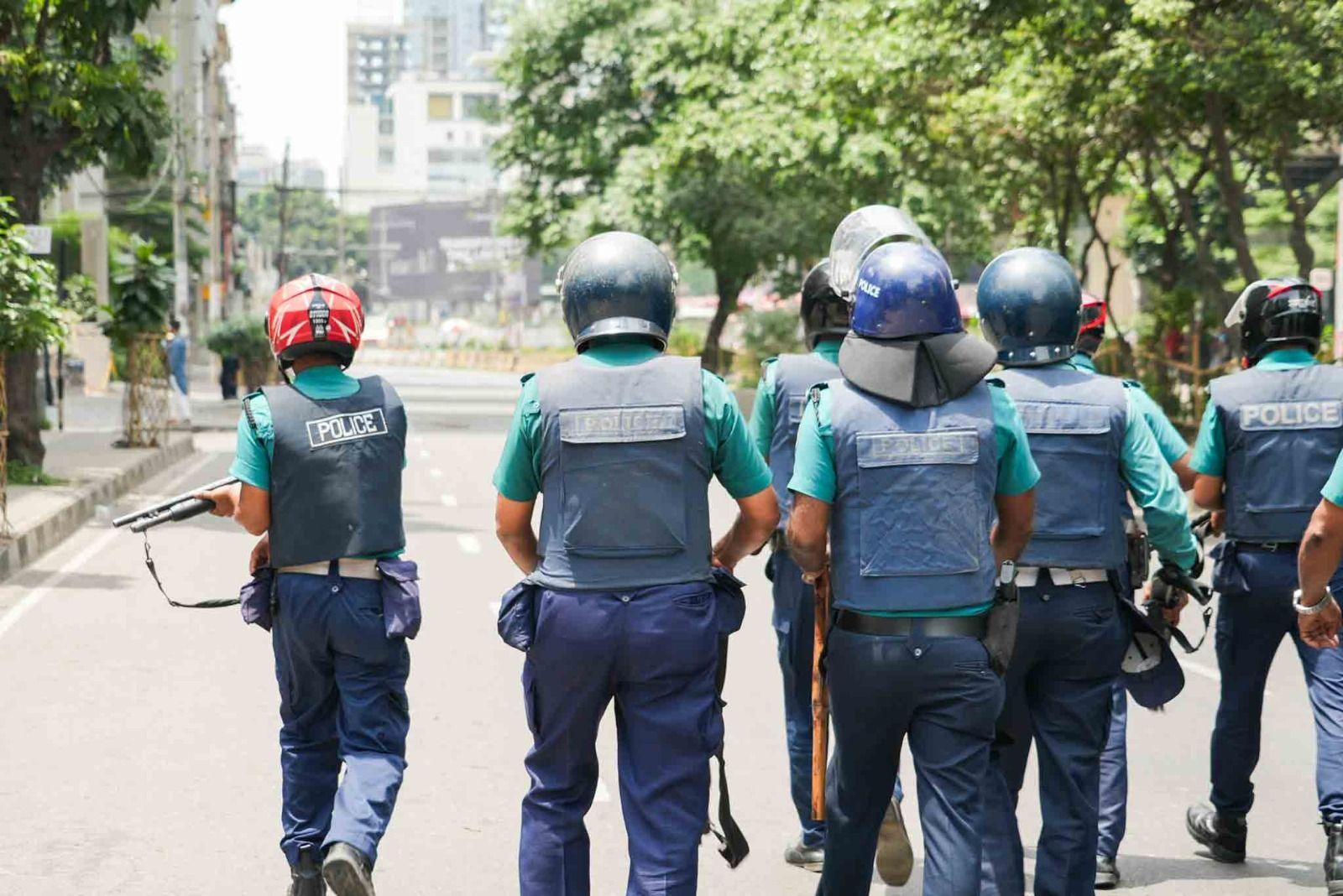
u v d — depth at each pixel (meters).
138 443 26.58
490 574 14.80
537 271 142.25
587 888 5.11
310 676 5.79
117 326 26.48
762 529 5.15
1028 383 5.68
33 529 15.66
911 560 4.91
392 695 5.77
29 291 15.95
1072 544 5.50
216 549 16.36
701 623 4.94
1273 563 6.50
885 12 24.41
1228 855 6.84
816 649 5.39
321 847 5.55
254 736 8.70
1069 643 5.49
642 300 5.04
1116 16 21.11
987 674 4.93
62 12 20.27
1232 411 6.54
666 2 42.03
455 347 116.25
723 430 5.02
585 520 4.93
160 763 8.14
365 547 5.66
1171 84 21.02
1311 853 7.00
